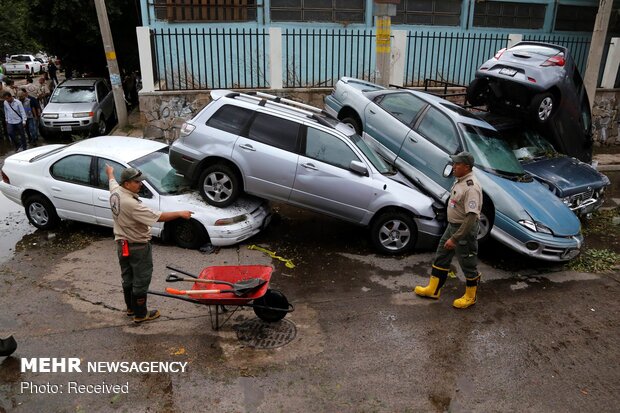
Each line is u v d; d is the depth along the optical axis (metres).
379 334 4.96
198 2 11.75
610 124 13.38
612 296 5.96
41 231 7.21
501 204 6.43
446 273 5.55
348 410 3.92
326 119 7.09
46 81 16.19
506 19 13.61
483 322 5.26
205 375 4.25
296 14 12.22
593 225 8.27
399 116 7.64
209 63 12.22
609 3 10.42
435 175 7.04
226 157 6.57
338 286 5.90
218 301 4.55
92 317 5.05
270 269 4.86
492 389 4.24
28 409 3.82
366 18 12.54
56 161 6.89
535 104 8.27
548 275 6.44
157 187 6.62
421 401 4.05
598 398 4.19
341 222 8.03
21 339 4.66
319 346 4.72
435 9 13.06
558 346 4.90
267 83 12.61
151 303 5.34
